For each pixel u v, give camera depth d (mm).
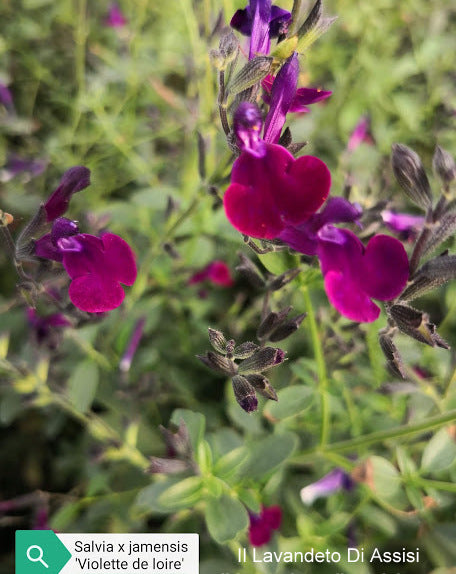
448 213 107
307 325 164
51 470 233
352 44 279
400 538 173
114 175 257
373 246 109
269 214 103
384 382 161
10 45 275
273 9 118
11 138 271
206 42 178
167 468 135
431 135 246
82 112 254
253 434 178
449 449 143
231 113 118
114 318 190
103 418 194
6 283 234
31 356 173
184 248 203
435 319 203
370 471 141
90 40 286
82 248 120
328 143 243
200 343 214
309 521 157
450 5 278
